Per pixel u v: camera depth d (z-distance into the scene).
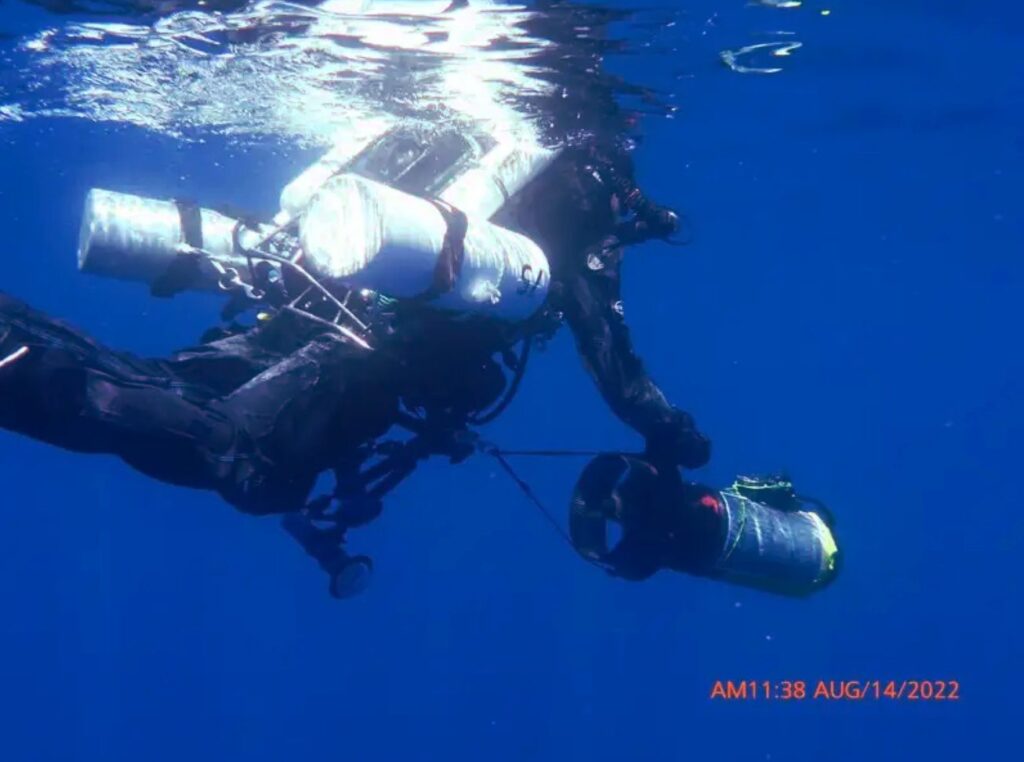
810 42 10.79
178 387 4.35
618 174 5.95
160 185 18.31
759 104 13.64
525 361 5.52
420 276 4.58
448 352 5.09
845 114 14.82
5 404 3.79
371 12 8.38
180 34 9.05
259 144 14.29
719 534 6.19
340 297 5.07
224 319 5.83
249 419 4.49
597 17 8.91
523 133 8.62
